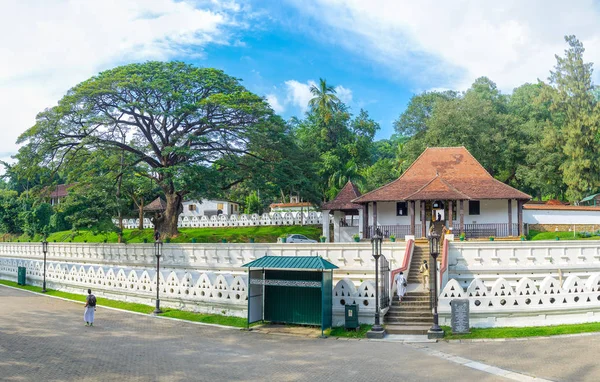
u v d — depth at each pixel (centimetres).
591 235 4088
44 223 7488
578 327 2272
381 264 2419
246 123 4756
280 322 2527
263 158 4931
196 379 1582
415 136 7656
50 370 1658
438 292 2462
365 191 6719
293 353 1928
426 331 2245
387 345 2047
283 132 4912
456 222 4294
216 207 7962
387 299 2503
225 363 1780
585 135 5288
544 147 5719
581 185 5288
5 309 2981
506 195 4088
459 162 4616
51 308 3055
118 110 4519
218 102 4384
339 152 8075
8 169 4681
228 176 4766
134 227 6894
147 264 3938
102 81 4316
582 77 5534
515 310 2323
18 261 4550
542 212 4531
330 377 1589
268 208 7988
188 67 4828
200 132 4731
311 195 4834
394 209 4428
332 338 2214
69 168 4834
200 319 2648
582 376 1556
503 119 6166
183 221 6359
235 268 3422
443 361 1770
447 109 6028
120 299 3262
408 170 4641
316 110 8388
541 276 2939
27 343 2055
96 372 1648
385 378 1571
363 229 4475
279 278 2527
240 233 5506
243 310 2628
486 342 2067
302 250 3247
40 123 4359
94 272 3522
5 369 1653
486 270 2953
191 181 4366
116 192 5094
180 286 2920
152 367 1720
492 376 1576
